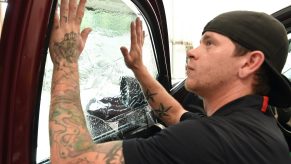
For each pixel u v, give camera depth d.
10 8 0.84
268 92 1.10
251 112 0.99
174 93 1.82
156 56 1.73
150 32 1.63
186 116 1.40
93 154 0.87
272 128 0.99
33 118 0.90
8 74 0.85
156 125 1.56
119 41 1.51
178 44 3.47
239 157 0.87
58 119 0.91
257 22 1.02
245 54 1.02
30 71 0.87
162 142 0.88
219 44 1.03
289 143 1.93
